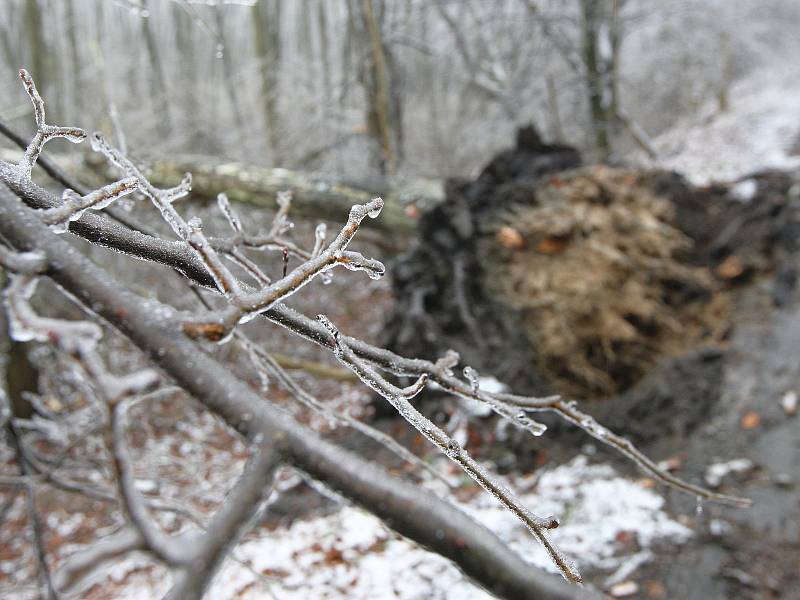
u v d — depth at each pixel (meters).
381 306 7.65
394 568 3.35
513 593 0.52
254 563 3.61
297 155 9.42
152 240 0.76
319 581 3.34
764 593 2.91
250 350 1.51
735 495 3.51
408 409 0.69
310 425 5.56
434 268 5.09
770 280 5.09
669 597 2.96
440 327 4.83
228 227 5.79
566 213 4.82
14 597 3.83
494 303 4.82
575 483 3.91
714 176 11.69
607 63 12.52
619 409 4.31
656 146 15.95
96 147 0.80
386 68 9.87
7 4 10.83
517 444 4.27
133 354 5.27
